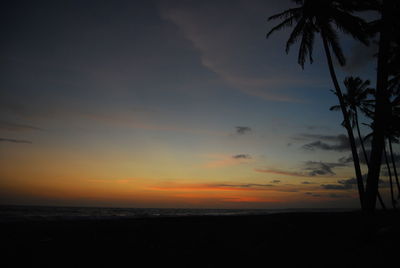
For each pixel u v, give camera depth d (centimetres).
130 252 742
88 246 810
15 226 1246
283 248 735
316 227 981
